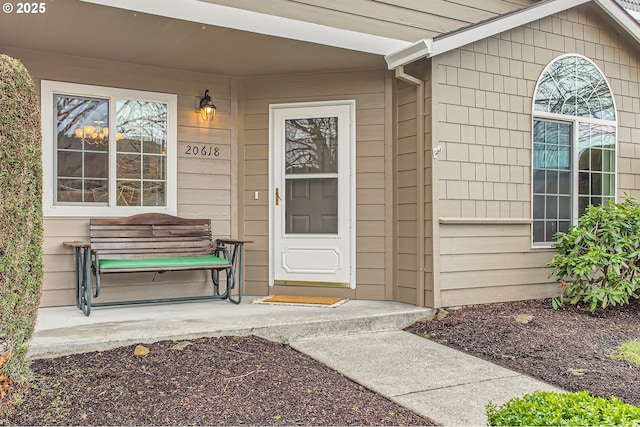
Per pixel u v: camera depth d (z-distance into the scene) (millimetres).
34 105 2793
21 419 2508
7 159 2576
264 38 4535
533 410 1976
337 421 2668
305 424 2611
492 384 3305
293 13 4797
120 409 2656
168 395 2842
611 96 6180
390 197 5434
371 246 5469
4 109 2566
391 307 4977
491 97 5355
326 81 5590
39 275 2840
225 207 5695
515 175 5477
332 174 5582
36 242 2805
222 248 5438
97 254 4523
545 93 5715
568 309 5113
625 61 6305
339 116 5559
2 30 4320
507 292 5375
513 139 5484
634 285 4840
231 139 5738
